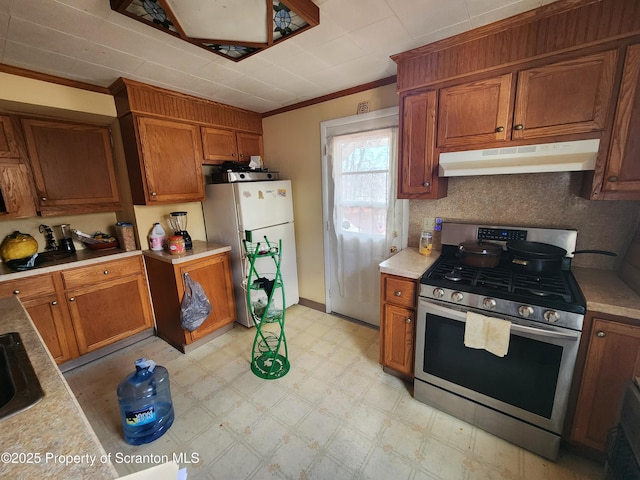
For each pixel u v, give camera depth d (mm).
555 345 1293
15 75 1820
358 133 2420
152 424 1593
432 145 1775
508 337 1386
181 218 2713
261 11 1207
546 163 1437
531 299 1329
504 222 1911
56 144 2236
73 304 2154
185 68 1905
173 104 2379
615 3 1207
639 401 841
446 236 2055
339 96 2473
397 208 2365
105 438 1613
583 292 1348
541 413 1395
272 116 3025
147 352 2443
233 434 1619
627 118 1254
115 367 2240
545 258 1535
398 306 1840
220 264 2607
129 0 1132
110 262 2332
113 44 1562
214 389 1976
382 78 2205
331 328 2756
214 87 2291
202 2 1133
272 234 2811
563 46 1331
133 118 2160
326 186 2742
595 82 1296
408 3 1278
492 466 1398
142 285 2564
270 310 2154
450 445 1519
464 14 1373
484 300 1446
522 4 1306
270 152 3154
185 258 2295
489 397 1537
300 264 3184
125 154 2383
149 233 2559
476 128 1613
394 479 1354
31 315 1970
